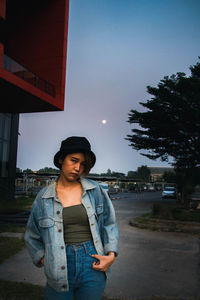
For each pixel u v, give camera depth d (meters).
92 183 1.96
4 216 12.11
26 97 17.61
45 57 20.28
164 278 4.85
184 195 26.12
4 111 21.17
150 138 28.91
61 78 19.86
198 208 16.61
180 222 11.46
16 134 23.69
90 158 1.94
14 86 15.63
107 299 3.72
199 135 26.45
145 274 5.07
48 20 20.52
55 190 1.87
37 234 1.87
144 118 27.95
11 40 21.47
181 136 27.02
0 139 21.69
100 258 1.77
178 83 24.73
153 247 7.64
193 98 24.47
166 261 6.08
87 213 1.83
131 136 29.61
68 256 1.76
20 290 3.87
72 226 1.82
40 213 1.83
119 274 5.03
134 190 67.75
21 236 8.28
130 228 11.46
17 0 20.75
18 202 20.56
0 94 17.02
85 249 1.78
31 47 20.80
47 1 20.56
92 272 1.76
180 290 4.25
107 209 1.96
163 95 25.08
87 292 1.74
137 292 4.12
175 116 26.59
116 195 46.12
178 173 29.19
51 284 1.73
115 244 1.87
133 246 7.75
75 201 1.87
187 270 5.37
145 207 23.05
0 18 15.40
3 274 4.85
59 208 1.81
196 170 26.27
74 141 1.87
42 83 18.97
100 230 1.96
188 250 7.32
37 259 1.83
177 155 28.14
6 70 14.75
